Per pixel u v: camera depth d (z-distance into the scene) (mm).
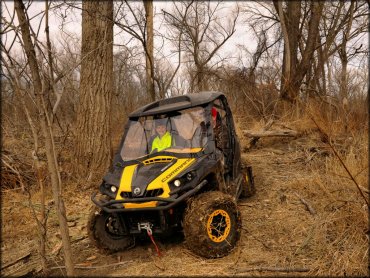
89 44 6449
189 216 3525
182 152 4027
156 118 4449
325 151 7121
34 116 3752
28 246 4316
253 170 6977
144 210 3504
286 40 10914
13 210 5387
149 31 11617
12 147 6629
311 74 9922
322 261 3361
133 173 3855
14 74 2553
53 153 2744
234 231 3689
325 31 10992
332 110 8297
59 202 2797
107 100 6707
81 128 6641
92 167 6547
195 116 4285
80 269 3668
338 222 4004
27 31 2557
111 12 6363
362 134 7004
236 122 10109
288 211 4730
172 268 3467
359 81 8703
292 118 9383
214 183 4023
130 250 4016
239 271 3283
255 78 11945
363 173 5133
